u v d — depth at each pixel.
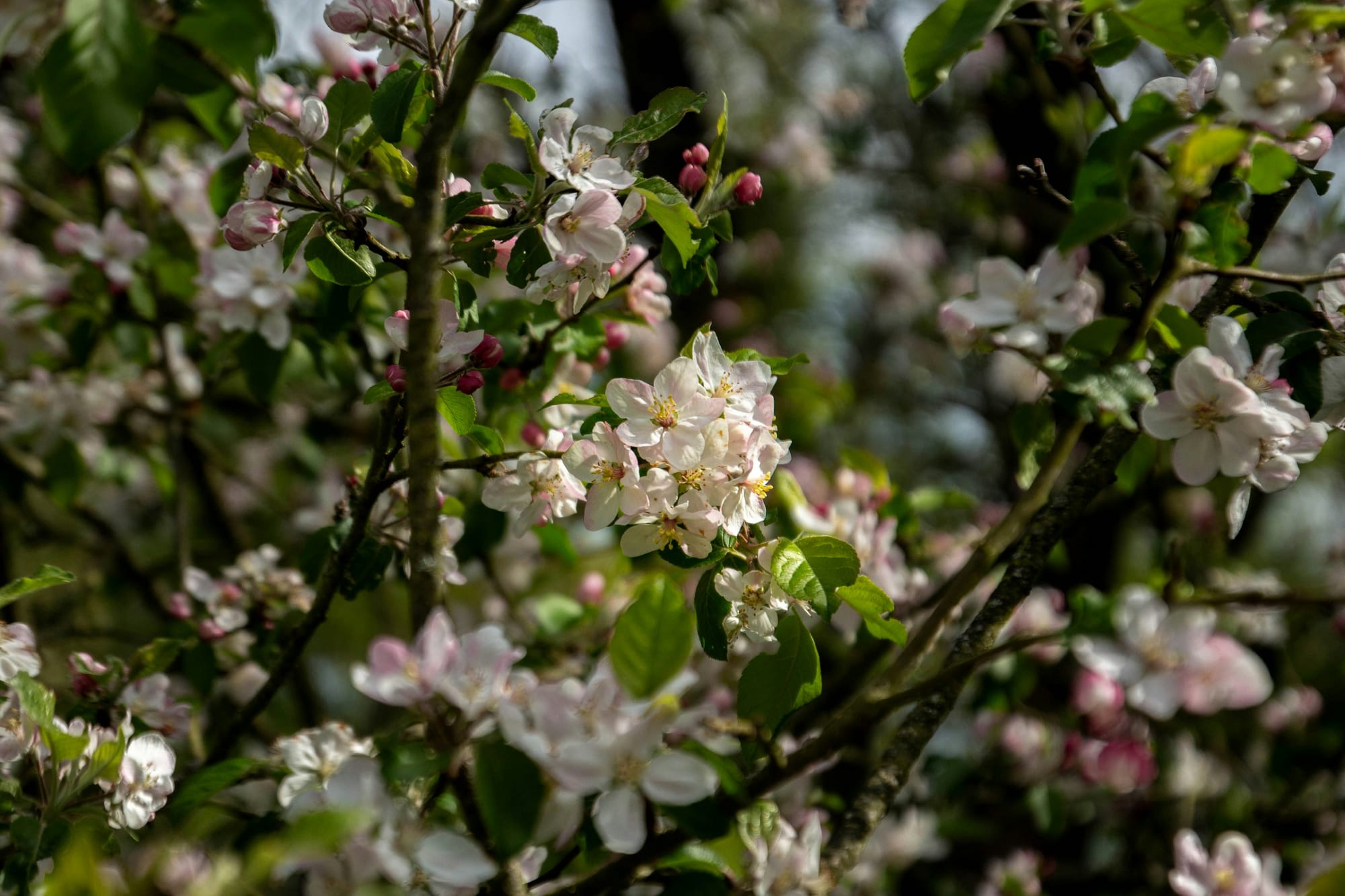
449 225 1.04
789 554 1.02
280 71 1.30
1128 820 1.64
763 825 1.00
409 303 1.00
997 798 1.58
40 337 1.59
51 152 1.63
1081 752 1.44
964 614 1.38
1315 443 1.02
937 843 1.51
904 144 2.83
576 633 1.35
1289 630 1.92
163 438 1.64
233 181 1.24
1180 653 0.94
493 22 0.98
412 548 0.98
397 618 2.29
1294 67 0.96
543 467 1.06
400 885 0.94
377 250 1.04
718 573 1.03
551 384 1.23
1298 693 1.74
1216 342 1.01
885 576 1.26
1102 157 1.03
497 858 0.93
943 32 1.03
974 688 1.37
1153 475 1.25
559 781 0.92
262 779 1.07
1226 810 1.66
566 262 1.04
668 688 0.93
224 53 0.97
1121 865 1.65
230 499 2.03
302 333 1.35
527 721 0.93
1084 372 1.00
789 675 1.04
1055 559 1.39
